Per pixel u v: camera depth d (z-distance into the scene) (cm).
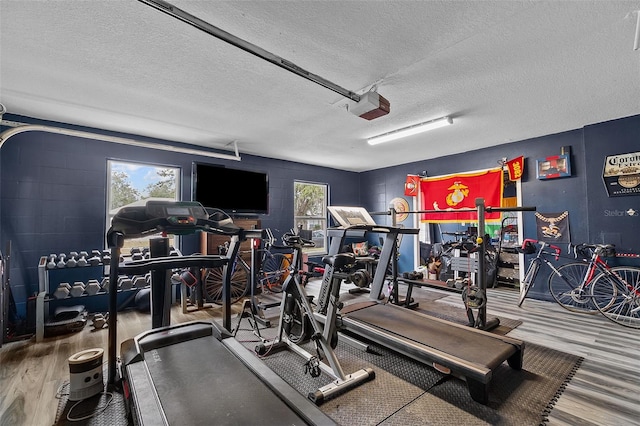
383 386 213
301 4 179
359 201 741
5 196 343
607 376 226
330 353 215
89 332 326
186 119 371
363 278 201
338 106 332
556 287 431
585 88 288
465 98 311
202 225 240
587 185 397
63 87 282
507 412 184
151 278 258
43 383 220
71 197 383
